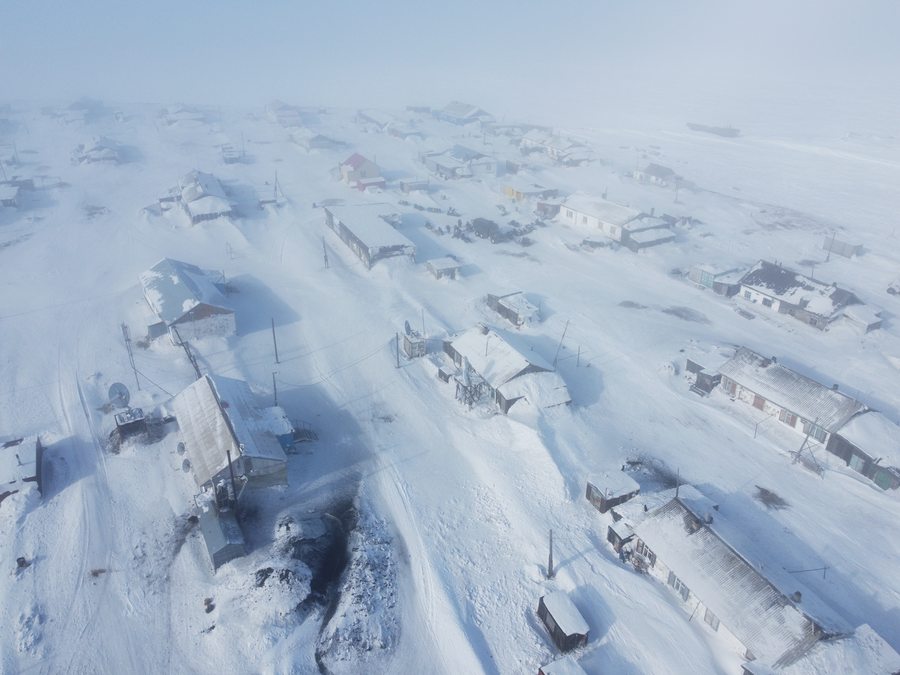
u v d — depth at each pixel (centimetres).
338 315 6044
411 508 3678
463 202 9694
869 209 9506
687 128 16350
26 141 13975
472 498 3788
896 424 4238
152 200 9712
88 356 5253
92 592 3127
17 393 4734
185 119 16188
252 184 10625
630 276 7138
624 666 2762
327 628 2930
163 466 3994
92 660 2800
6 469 3809
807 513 3716
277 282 6819
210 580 3181
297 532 3416
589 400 4781
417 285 6738
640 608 3047
